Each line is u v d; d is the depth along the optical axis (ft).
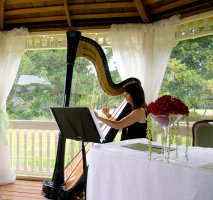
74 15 11.39
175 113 4.85
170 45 10.29
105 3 10.87
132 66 10.97
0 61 11.73
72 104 10.78
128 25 11.02
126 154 5.38
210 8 9.23
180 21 10.12
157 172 4.75
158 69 10.50
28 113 14.52
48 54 14.61
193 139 8.55
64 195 8.82
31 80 14.56
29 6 11.32
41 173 12.17
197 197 4.22
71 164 10.48
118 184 5.43
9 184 11.15
